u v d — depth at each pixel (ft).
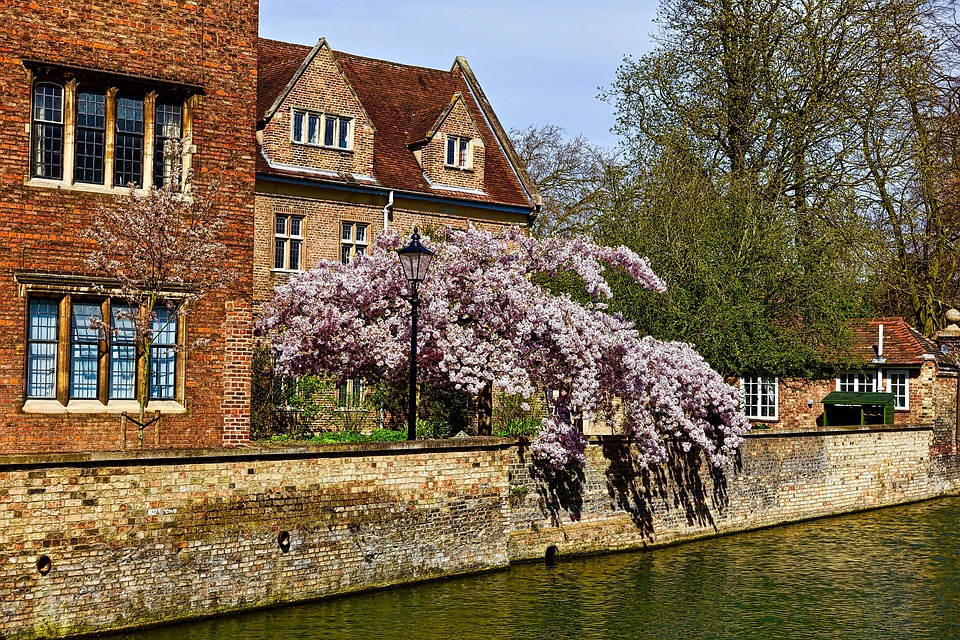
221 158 66.33
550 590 62.80
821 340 97.91
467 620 55.83
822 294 95.66
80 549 48.75
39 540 47.67
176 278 63.46
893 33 118.32
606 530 73.72
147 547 50.75
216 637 50.21
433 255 70.44
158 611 51.03
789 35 117.80
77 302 62.28
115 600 49.67
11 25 60.03
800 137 116.06
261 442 73.26
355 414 89.97
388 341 69.41
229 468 53.57
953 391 113.80
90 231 61.36
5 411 59.41
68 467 48.52
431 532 62.54
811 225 103.40
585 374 68.95
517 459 68.54
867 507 99.09
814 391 118.52
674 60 120.67
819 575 69.67
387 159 108.27
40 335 61.16
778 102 117.70
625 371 71.97
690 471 80.74
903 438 104.12
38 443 60.23
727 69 119.65
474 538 64.95
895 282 134.21
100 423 61.87
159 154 65.00
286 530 55.72
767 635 55.93
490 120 121.19
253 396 83.66
